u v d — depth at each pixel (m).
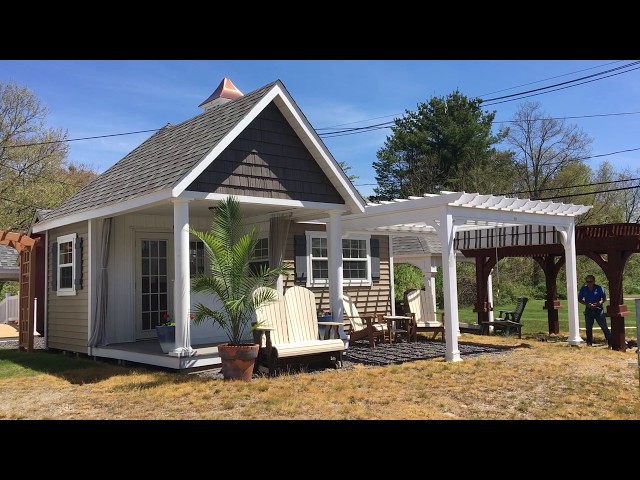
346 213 11.12
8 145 26.89
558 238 12.75
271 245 11.53
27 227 26.75
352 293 14.53
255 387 7.12
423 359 10.15
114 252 11.12
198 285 7.84
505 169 36.84
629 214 41.28
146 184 9.12
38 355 11.79
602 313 12.21
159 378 7.91
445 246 10.08
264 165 9.48
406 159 37.09
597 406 6.20
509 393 6.88
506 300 31.19
